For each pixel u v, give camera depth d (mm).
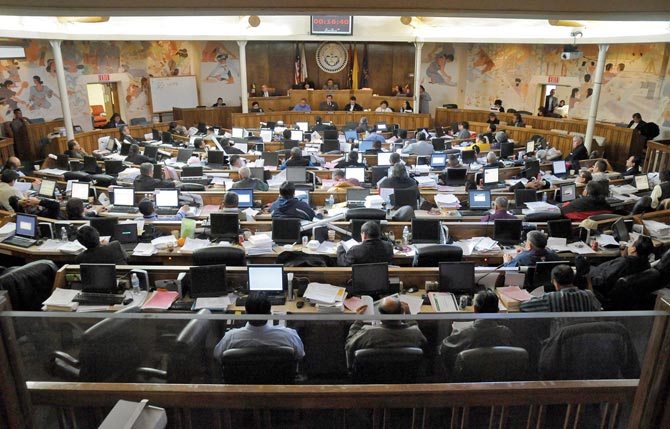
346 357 3992
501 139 13375
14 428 2086
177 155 12281
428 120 17672
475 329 3611
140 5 2756
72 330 3350
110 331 3529
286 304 5051
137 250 6336
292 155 10625
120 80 17516
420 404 2443
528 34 14031
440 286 5258
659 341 2049
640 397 2164
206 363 3895
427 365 3768
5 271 5301
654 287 5094
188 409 2436
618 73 15391
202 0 2654
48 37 12320
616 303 5172
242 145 13328
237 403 2422
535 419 2523
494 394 2434
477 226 6867
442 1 2756
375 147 12469
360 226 6594
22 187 8945
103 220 6719
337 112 18516
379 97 19453
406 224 6855
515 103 18766
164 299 5051
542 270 5301
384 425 2529
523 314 2498
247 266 5148
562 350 3373
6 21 10883
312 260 5645
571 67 16812
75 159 11352
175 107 18656
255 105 18156
